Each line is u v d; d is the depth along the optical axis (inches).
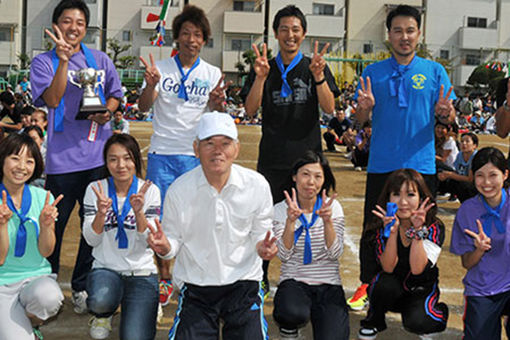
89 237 137.6
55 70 159.6
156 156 173.9
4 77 1346.0
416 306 137.0
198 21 169.2
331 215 134.1
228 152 114.3
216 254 119.7
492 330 132.9
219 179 117.4
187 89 172.1
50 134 159.0
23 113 301.1
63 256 204.7
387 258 136.3
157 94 172.6
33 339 126.2
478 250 133.3
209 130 112.8
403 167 159.3
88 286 135.8
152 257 145.2
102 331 140.2
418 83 159.0
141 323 129.1
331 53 1389.0
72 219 258.8
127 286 139.3
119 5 1435.8
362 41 1467.8
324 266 141.6
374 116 165.9
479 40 1534.2
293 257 142.3
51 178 159.9
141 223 132.8
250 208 120.3
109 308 133.7
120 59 1347.2
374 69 165.8
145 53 1412.4
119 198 144.8
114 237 142.6
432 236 139.9
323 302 136.7
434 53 1542.8
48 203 128.4
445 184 301.7
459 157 299.7
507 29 1572.3
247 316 119.1
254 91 162.2
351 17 1523.1
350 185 356.5
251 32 1457.9
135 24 1441.9
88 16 160.9
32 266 132.8
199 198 118.3
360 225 257.4
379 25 1530.5
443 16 1540.4
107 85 170.1
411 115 159.3
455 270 199.3
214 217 117.9
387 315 164.1
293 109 165.9
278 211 146.9
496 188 132.5
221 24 1472.7
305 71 167.0
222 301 121.6
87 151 161.0
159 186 173.5
